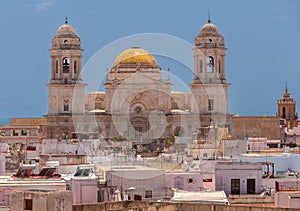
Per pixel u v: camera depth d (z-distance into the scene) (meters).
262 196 77.44
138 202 68.88
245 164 84.50
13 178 79.12
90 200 73.94
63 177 79.12
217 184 83.69
